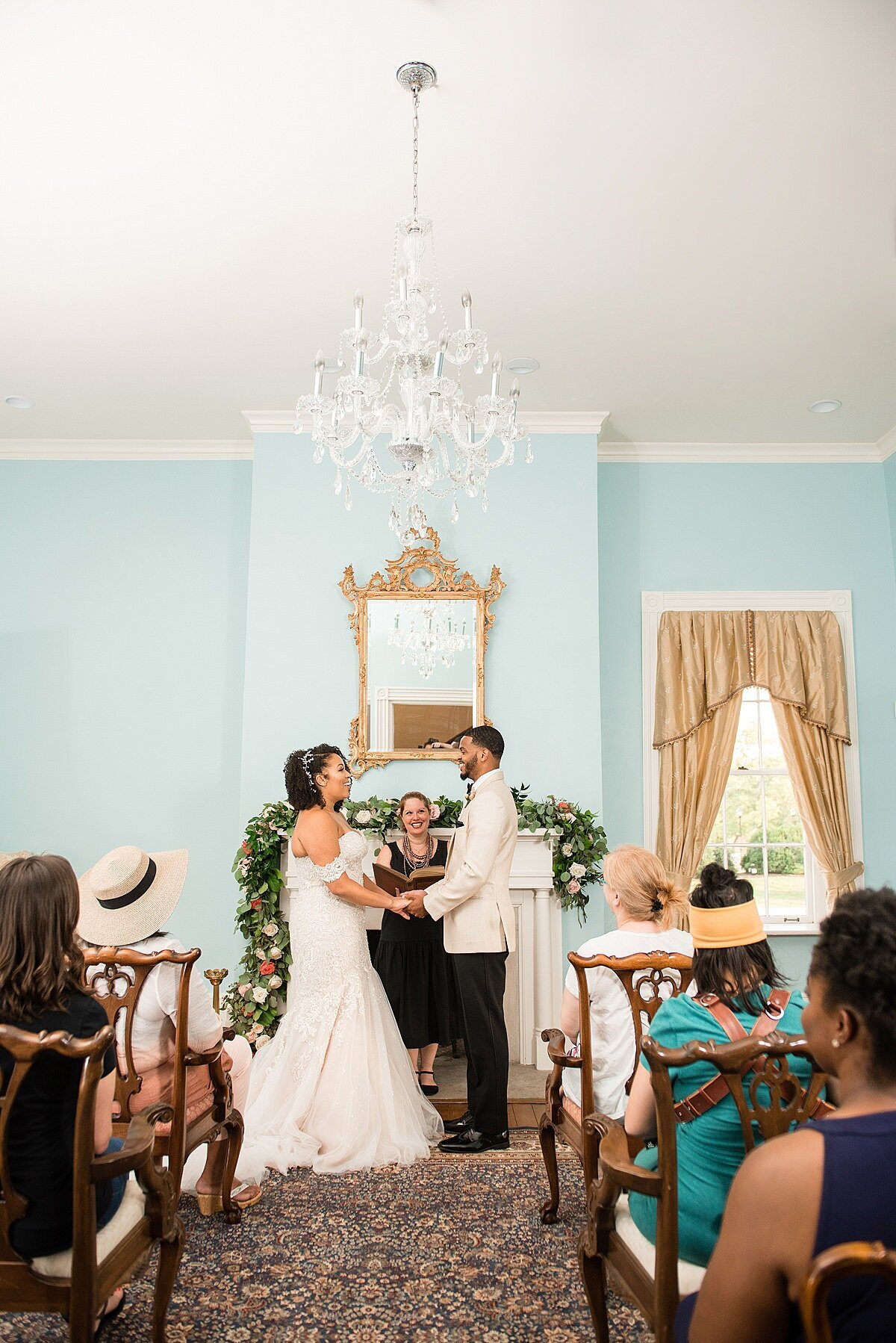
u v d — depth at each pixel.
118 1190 1.95
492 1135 3.50
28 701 5.77
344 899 3.62
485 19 2.77
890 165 3.38
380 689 5.29
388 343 3.27
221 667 5.83
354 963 3.60
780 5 2.72
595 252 3.93
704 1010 1.78
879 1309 1.00
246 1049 3.07
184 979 2.41
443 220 3.72
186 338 4.66
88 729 5.76
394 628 5.35
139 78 2.99
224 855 5.68
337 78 2.99
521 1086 4.40
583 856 4.91
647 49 2.88
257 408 5.46
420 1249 2.65
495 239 3.83
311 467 5.53
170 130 3.22
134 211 3.66
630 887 2.60
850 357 4.82
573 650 5.38
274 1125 3.36
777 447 5.94
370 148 3.31
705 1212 1.68
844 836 5.57
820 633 5.79
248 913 4.78
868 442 5.91
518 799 4.96
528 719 5.32
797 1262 1.03
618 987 2.60
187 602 5.88
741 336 4.62
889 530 5.92
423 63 2.93
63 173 3.44
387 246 3.89
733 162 3.38
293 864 4.82
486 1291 2.41
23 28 2.79
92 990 2.37
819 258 3.96
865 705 5.79
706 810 5.60
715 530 5.94
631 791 5.73
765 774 5.86
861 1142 1.05
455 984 4.35
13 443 5.94
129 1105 2.47
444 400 3.18
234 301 4.32
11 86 3.02
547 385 5.13
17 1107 1.72
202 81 3.01
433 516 5.46
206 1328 2.22
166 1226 1.98
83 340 4.68
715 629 5.80
